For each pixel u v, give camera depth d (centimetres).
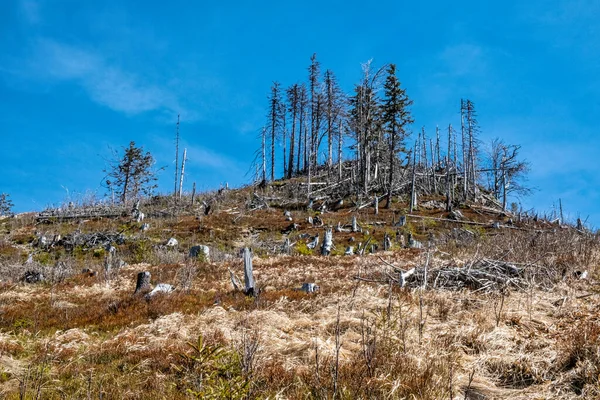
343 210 4291
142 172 5638
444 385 582
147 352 797
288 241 2862
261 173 5803
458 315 923
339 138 5566
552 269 1302
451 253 1909
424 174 5534
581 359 633
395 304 995
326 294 1239
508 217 4291
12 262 2505
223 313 1070
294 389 591
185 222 3644
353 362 647
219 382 510
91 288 1642
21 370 732
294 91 6444
